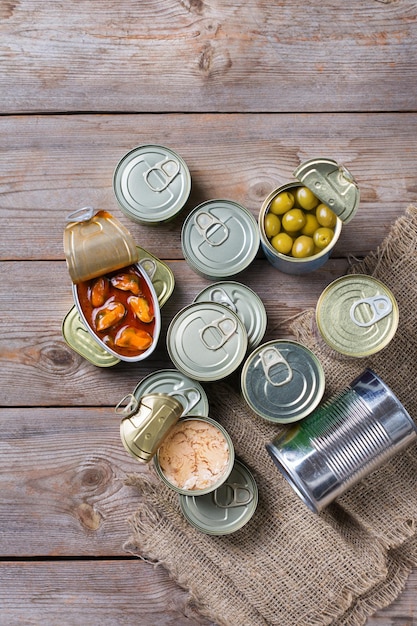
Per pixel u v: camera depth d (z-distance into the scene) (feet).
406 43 5.04
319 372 4.52
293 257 4.56
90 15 5.01
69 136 5.01
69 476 4.95
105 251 4.28
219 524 4.62
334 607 4.68
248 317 4.75
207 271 4.73
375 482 4.72
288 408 4.53
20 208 4.99
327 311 4.43
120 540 4.95
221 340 4.60
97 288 4.49
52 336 4.96
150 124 5.02
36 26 5.01
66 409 4.95
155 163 4.76
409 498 4.72
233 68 5.04
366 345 4.42
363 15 5.03
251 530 4.72
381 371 4.75
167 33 5.03
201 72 5.03
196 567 4.79
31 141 5.00
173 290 4.95
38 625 4.94
